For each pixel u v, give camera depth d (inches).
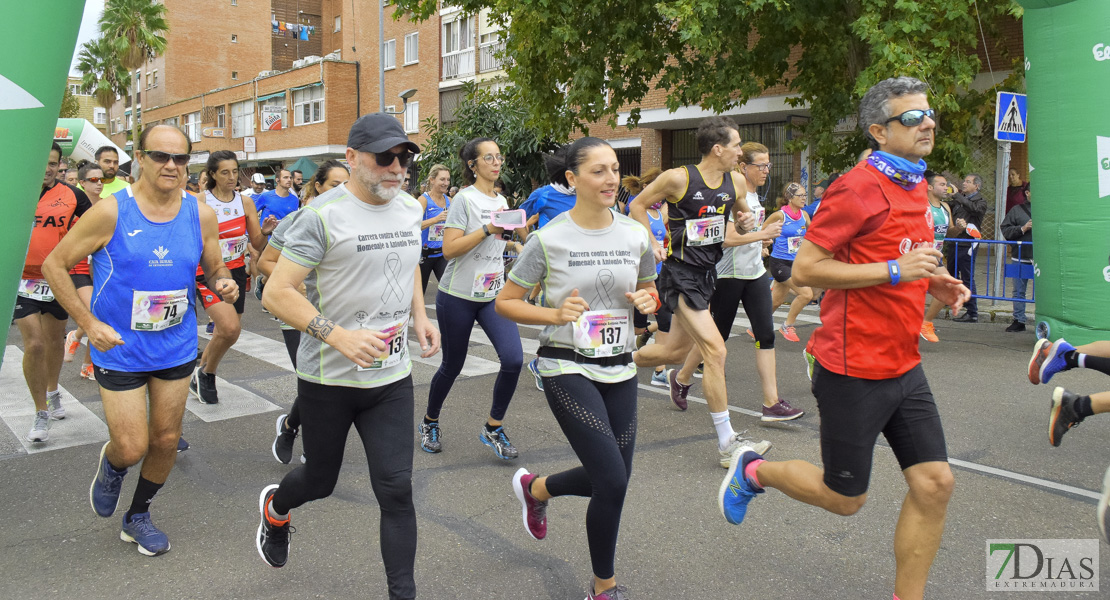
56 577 137.1
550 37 501.0
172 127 141.6
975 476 176.9
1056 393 169.0
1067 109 233.5
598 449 116.8
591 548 119.5
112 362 140.4
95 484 148.8
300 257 112.1
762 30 483.2
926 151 109.7
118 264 138.9
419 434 220.4
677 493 171.5
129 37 1649.9
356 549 146.9
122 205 139.4
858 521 154.6
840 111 481.7
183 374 146.8
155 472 147.1
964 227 407.5
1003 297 390.3
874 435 111.0
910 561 110.4
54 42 104.5
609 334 122.3
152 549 144.6
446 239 195.5
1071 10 229.8
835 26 462.6
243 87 1653.5
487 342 356.5
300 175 658.8
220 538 153.0
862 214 107.3
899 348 109.4
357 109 1398.9
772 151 770.2
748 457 133.5
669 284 193.0
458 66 1149.7
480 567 138.7
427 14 581.0
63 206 213.8
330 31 2212.1
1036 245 246.8
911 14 400.2
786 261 339.6
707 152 188.7
